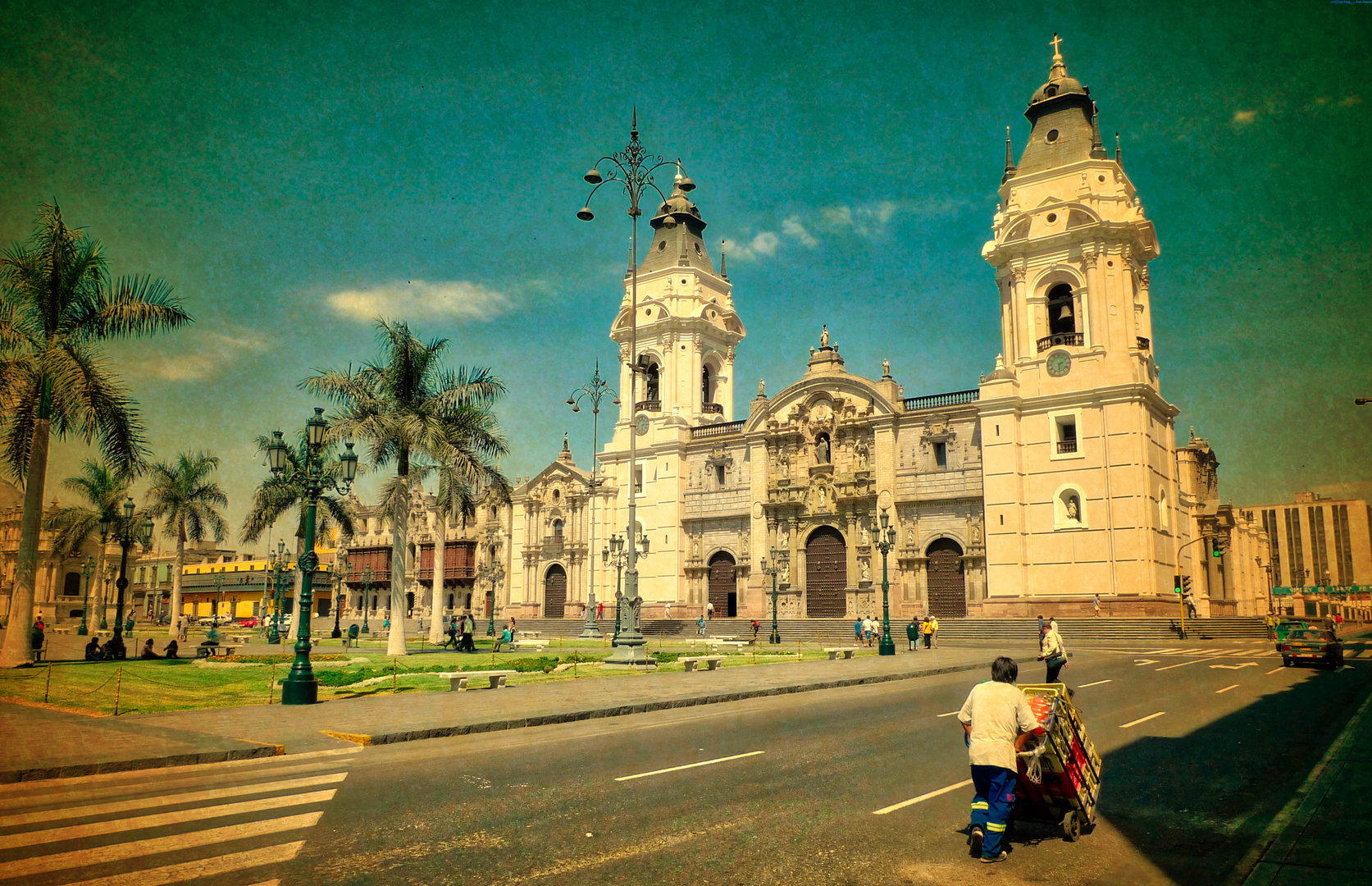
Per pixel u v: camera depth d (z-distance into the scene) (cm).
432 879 822
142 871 839
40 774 1301
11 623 3061
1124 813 1069
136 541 5312
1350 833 913
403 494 3884
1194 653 4153
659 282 8250
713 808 1098
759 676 2980
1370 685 2592
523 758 1468
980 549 6228
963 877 833
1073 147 6225
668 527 7775
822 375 7106
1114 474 5631
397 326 4047
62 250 3025
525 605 8756
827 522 7000
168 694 2383
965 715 933
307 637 2231
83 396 2936
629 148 3591
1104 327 5844
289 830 991
